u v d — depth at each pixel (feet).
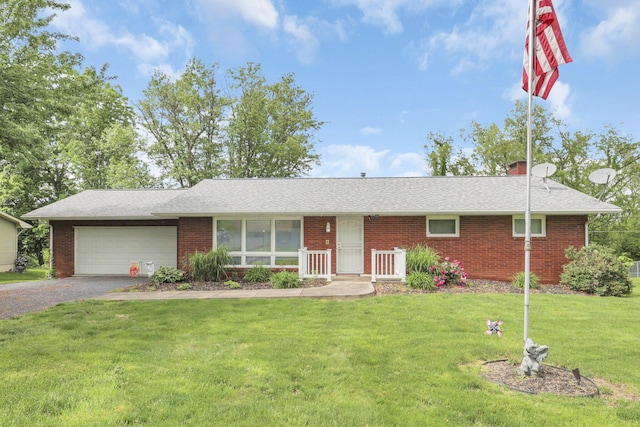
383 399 13.25
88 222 52.42
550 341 20.21
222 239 46.21
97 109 88.84
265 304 29.78
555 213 41.27
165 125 90.38
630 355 17.99
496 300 31.40
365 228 45.44
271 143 95.25
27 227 71.56
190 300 31.45
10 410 12.33
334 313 26.76
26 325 23.56
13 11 35.50
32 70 36.14
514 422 11.64
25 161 38.50
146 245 52.21
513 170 57.21
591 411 12.44
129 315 26.40
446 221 44.65
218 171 90.79
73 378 14.99
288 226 46.06
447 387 14.25
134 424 11.48
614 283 35.99
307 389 14.06
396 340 20.25
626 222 92.53
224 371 15.72
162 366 16.38
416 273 38.22
